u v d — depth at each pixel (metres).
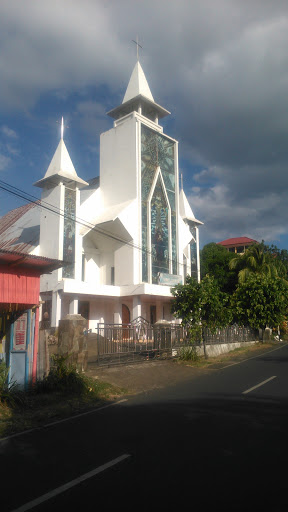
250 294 25.31
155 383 11.34
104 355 13.09
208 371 13.80
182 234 33.44
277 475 4.32
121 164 30.83
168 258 30.86
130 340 14.45
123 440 5.73
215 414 7.19
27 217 33.81
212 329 17.55
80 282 24.91
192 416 7.09
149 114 35.03
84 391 9.48
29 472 4.55
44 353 9.94
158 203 30.92
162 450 5.21
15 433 6.34
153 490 3.98
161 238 30.61
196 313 16.52
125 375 11.95
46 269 9.84
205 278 17.75
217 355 19.38
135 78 33.50
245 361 16.67
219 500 3.74
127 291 27.36
